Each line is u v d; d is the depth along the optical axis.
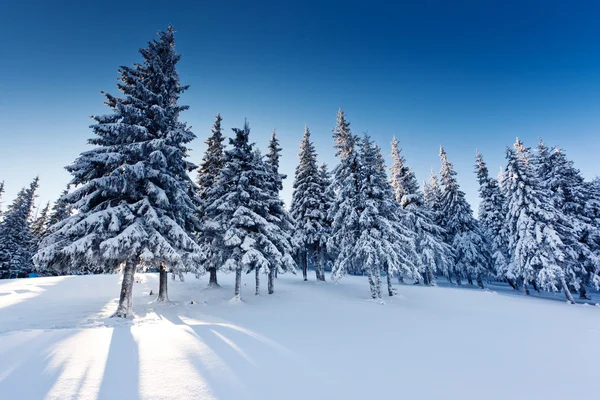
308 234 27.25
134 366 5.19
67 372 4.80
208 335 7.55
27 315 11.80
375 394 4.88
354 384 5.24
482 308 17.22
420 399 4.82
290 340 8.00
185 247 13.37
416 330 10.53
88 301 15.59
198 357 5.83
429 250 29.33
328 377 5.46
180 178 16.50
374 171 21.38
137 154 13.52
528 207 23.45
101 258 12.59
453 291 23.61
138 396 4.16
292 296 19.56
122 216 12.65
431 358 7.18
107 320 11.03
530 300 21.38
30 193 40.50
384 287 26.08
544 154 29.48
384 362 6.62
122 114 13.42
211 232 19.67
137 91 14.28
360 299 19.42
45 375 4.67
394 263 19.38
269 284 20.38
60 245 11.84
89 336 6.91
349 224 19.97
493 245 31.88
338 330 9.90
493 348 8.55
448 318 13.55
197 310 14.09
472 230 33.56
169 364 5.37
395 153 32.62
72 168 12.55
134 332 7.48
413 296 21.09
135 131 13.23
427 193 45.09
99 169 13.38
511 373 6.46
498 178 34.97
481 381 5.86
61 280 22.06
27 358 5.33
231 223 18.02
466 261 32.31
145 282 23.62
